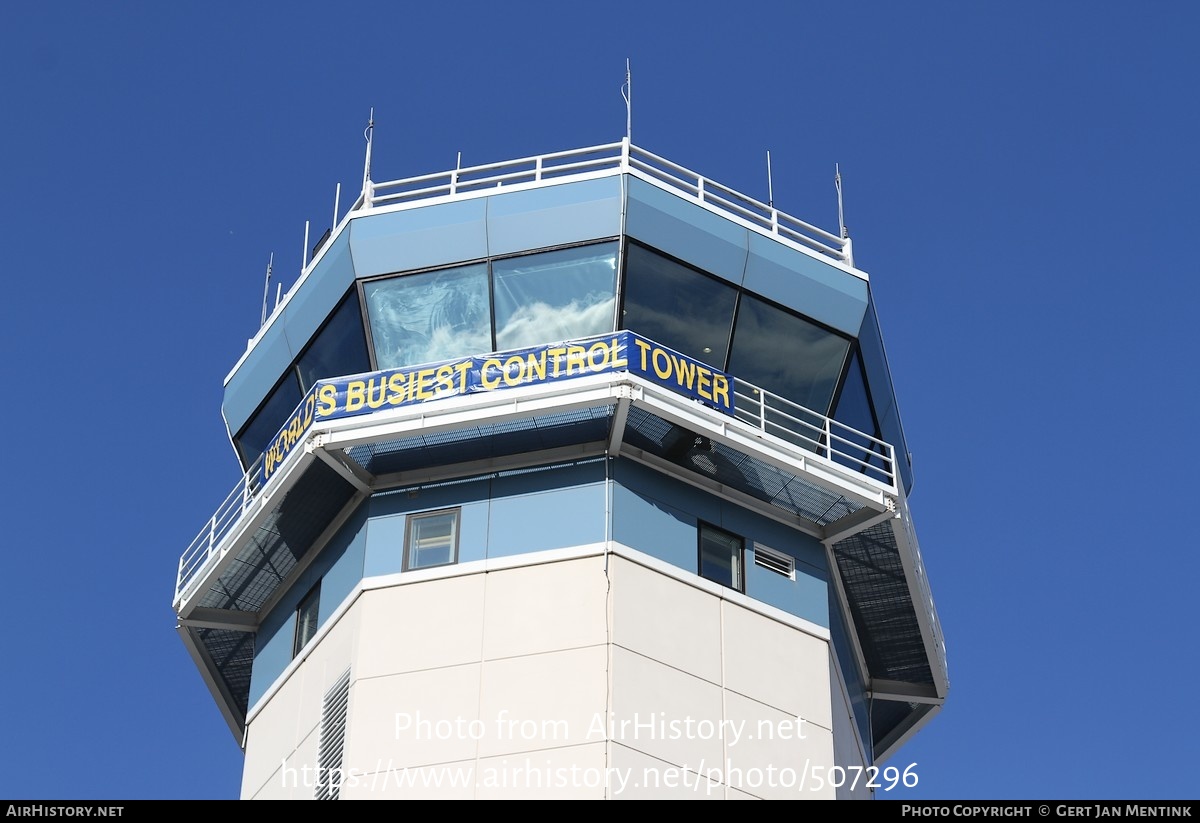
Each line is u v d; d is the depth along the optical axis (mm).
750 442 38844
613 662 36500
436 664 37375
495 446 39594
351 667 38000
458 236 41656
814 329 42219
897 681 44406
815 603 39875
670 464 39812
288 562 41969
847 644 41938
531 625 37375
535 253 41250
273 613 42594
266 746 39688
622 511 38656
